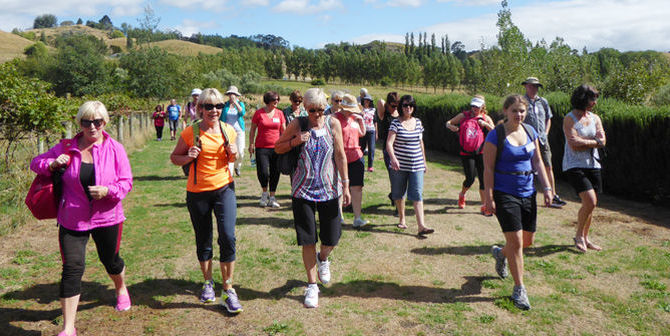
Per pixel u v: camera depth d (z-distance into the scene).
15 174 6.91
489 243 5.38
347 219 6.37
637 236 5.56
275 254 4.99
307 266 3.84
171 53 57.84
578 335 3.32
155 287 4.13
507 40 19.20
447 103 13.69
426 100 15.16
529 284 4.22
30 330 3.34
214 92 3.58
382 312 3.68
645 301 3.84
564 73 18.30
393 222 6.24
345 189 3.90
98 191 3.11
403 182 5.77
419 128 5.68
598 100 8.52
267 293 4.05
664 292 4.00
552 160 9.40
